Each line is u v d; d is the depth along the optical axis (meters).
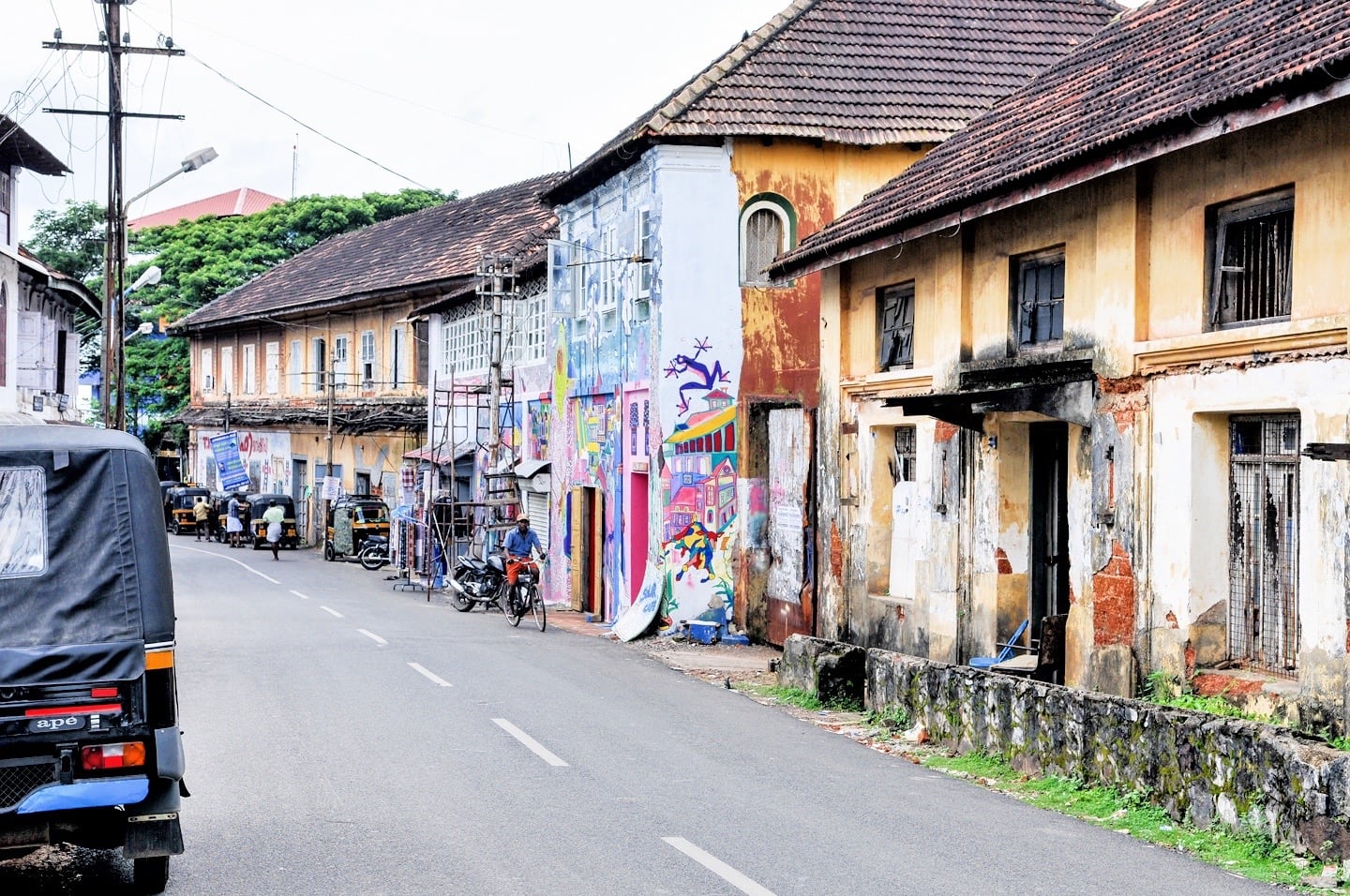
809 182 22.08
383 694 14.51
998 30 23.70
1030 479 14.92
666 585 21.78
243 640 19.48
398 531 34.97
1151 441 12.16
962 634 15.51
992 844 8.47
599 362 25.75
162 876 7.26
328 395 44.00
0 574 7.03
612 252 25.11
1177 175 11.88
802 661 15.00
